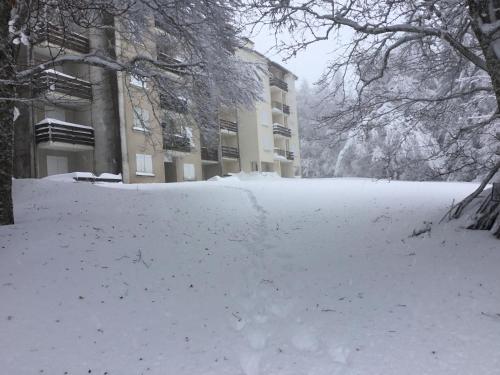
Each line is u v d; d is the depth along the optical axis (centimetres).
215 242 788
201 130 1295
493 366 320
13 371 344
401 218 892
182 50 1180
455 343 362
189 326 437
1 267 583
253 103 1319
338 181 1945
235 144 3622
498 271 515
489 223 678
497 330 379
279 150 4066
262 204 1195
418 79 1071
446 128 1102
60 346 390
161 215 989
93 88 2098
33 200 1186
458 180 2248
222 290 548
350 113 948
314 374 327
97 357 370
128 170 2148
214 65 1085
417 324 407
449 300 455
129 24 1086
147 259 659
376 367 331
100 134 2144
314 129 1035
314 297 511
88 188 1343
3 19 762
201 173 2997
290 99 4438
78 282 546
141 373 341
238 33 954
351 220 937
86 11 815
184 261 664
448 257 597
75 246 686
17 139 2017
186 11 1005
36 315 452
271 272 621
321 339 394
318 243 771
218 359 363
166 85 1128
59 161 2164
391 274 564
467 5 701
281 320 448
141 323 443
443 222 773
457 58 959
